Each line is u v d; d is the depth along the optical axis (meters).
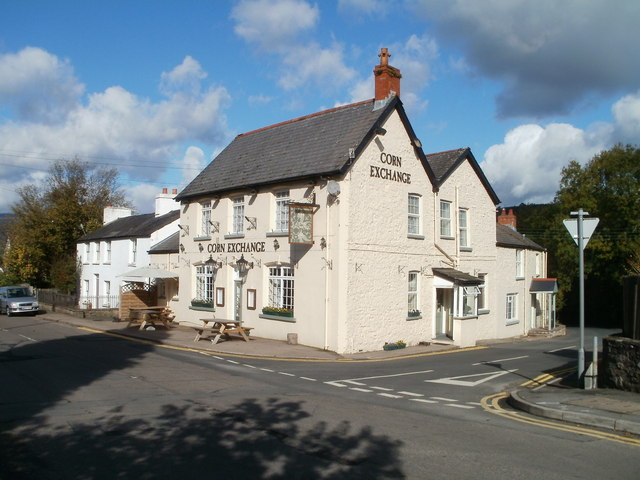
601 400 10.41
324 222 20.17
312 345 20.25
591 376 11.79
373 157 20.86
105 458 6.95
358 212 20.08
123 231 36.25
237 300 24.66
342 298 19.45
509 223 38.03
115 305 35.62
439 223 24.30
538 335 32.19
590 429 8.76
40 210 49.78
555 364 17.42
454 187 25.59
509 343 26.55
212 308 25.58
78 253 42.47
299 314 20.91
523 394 11.19
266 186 22.80
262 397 11.04
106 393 11.14
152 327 25.34
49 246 48.75
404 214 22.23
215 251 25.66
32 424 8.59
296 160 22.16
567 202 46.53
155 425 8.59
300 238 19.94
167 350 18.81
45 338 21.70
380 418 9.33
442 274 23.38
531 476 6.41
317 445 7.59
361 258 20.08
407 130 22.50
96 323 27.97
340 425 8.74
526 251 33.47
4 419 8.89
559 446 7.69
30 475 6.32
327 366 16.56
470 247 26.58
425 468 6.67
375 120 20.83
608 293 47.19
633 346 11.27
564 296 48.00
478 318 27.44
